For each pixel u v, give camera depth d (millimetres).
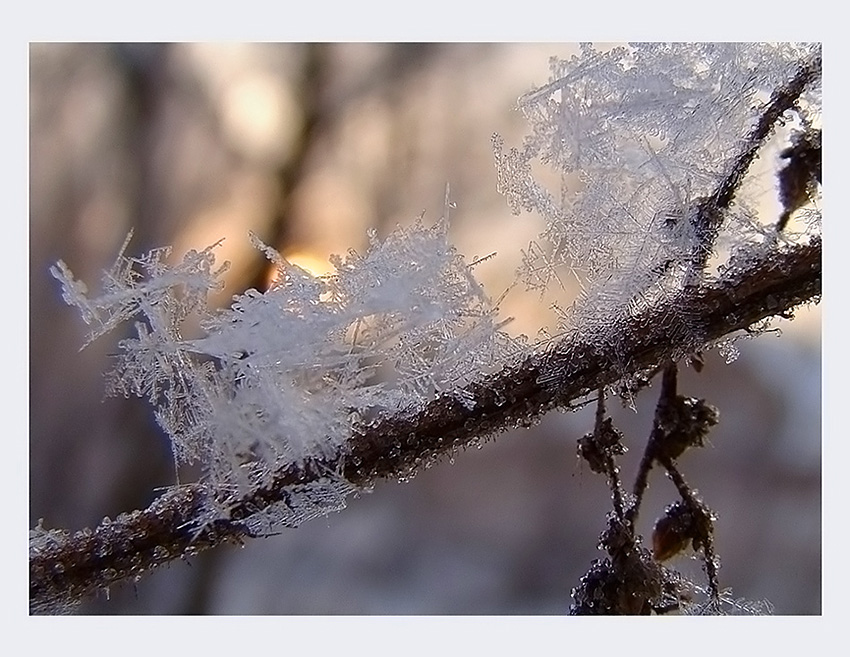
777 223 155
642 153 157
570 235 158
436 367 153
